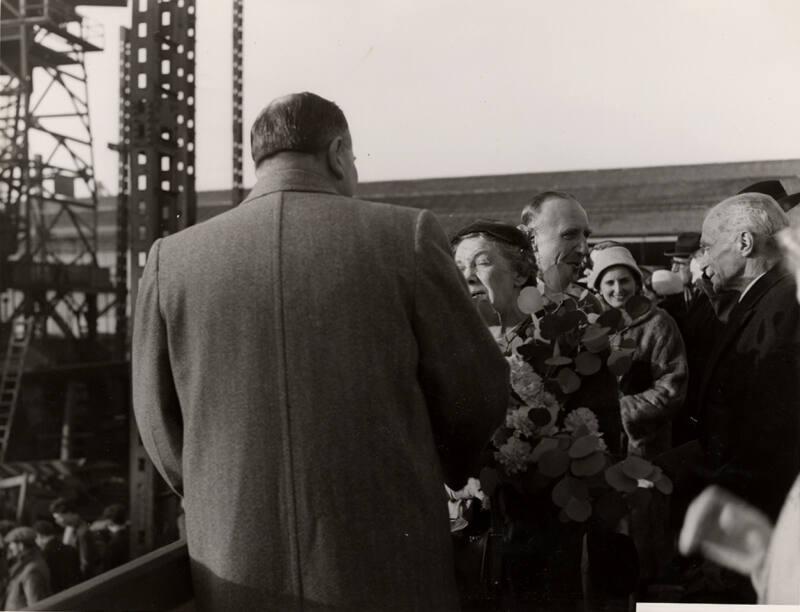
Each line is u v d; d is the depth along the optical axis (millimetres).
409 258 1139
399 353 1124
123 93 3613
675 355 1444
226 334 1137
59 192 8422
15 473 6719
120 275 7070
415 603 1103
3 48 6094
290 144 1217
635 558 1273
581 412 1246
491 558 1324
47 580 4883
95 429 7098
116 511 5395
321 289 1117
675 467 1453
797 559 1375
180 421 1255
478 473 1310
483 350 1150
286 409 1106
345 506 1093
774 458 1418
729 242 1487
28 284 8016
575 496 1210
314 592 1091
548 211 1417
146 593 1136
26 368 7730
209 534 1145
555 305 1301
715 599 1396
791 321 1430
